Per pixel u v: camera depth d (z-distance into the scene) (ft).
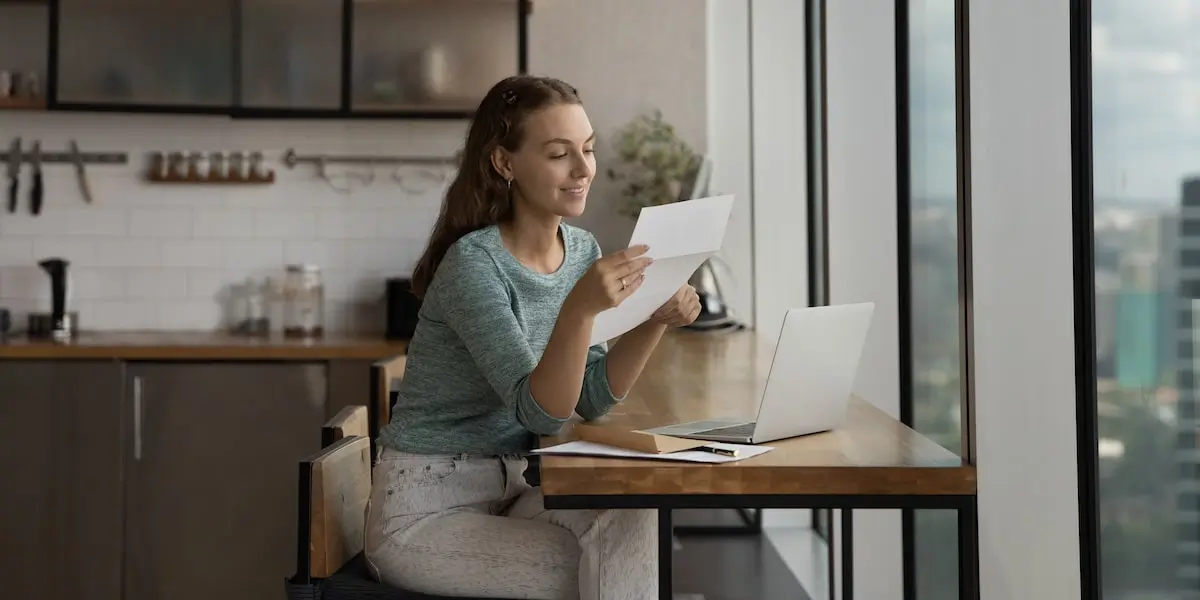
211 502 14.46
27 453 14.32
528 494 6.78
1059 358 6.60
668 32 16.44
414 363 6.78
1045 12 6.52
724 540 15.33
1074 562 6.64
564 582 6.09
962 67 5.86
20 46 15.75
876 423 6.82
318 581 6.02
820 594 12.71
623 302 6.14
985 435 6.61
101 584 14.44
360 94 15.31
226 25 15.20
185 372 14.38
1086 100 6.53
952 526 9.23
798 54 15.01
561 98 6.56
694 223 5.95
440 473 6.52
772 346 12.06
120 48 15.12
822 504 5.61
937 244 9.56
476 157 6.73
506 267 6.58
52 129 16.17
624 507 5.58
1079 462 6.62
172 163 16.20
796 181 15.15
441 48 15.37
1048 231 6.55
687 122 16.40
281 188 16.35
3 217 16.15
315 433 14.39
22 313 16.17
